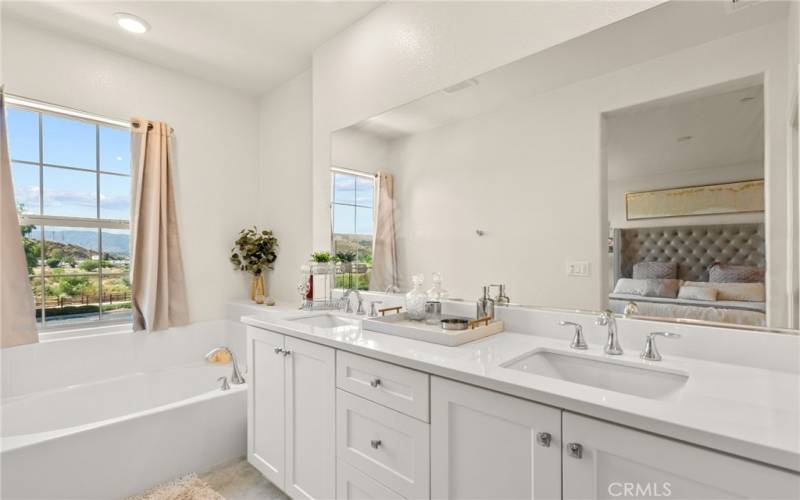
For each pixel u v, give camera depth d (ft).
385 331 5.33
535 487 3.13
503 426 3.33
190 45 8.87
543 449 3.08
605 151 4.54
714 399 2.86
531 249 5.19
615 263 4.48
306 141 10.14
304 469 5.45
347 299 7.62
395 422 4.20
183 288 10.01
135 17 7.77
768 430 2.34
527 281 5.23
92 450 5.64
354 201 7.77
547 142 5.02
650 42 4.22
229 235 11.21
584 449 2.86
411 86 6.66
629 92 4.36
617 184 4.46
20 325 7.68
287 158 10.82
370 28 7.47
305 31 8.21
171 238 9.87
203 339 10.37
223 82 10.87
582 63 4.70
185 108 10.34
